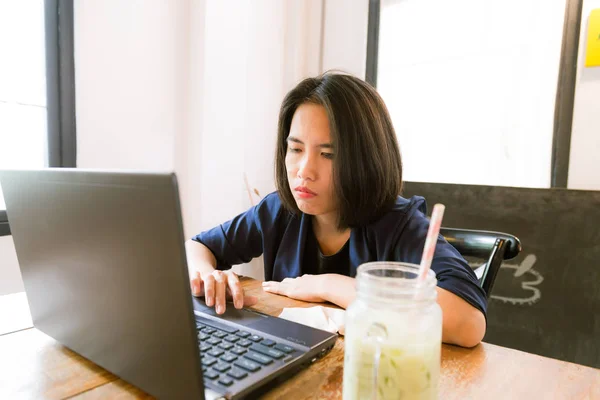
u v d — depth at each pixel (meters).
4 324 0.71
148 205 0.36
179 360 0.39
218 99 2.26
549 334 1.72
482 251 1.01
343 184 0.86
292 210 1.09
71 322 0.52
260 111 2.49
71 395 0.47
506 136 1.93
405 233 0.91
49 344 0.62
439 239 0.84
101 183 0.39
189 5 2.23
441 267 0.76
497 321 1.83
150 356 0.42
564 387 0.52
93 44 1.86
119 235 0.40
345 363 0.40
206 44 2.18
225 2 2.24
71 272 0.48
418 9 2.17
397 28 2.25
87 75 1.85
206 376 0.46
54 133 1.77
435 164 2.16
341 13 2.46
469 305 0.68
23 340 0.63
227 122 2.32
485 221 1.88
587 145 1.72
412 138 2.23
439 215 0.38
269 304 0.85
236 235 1.20
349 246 1.03
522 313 1.77
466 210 1.93
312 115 0.86
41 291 0.56
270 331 0.61
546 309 1.72
